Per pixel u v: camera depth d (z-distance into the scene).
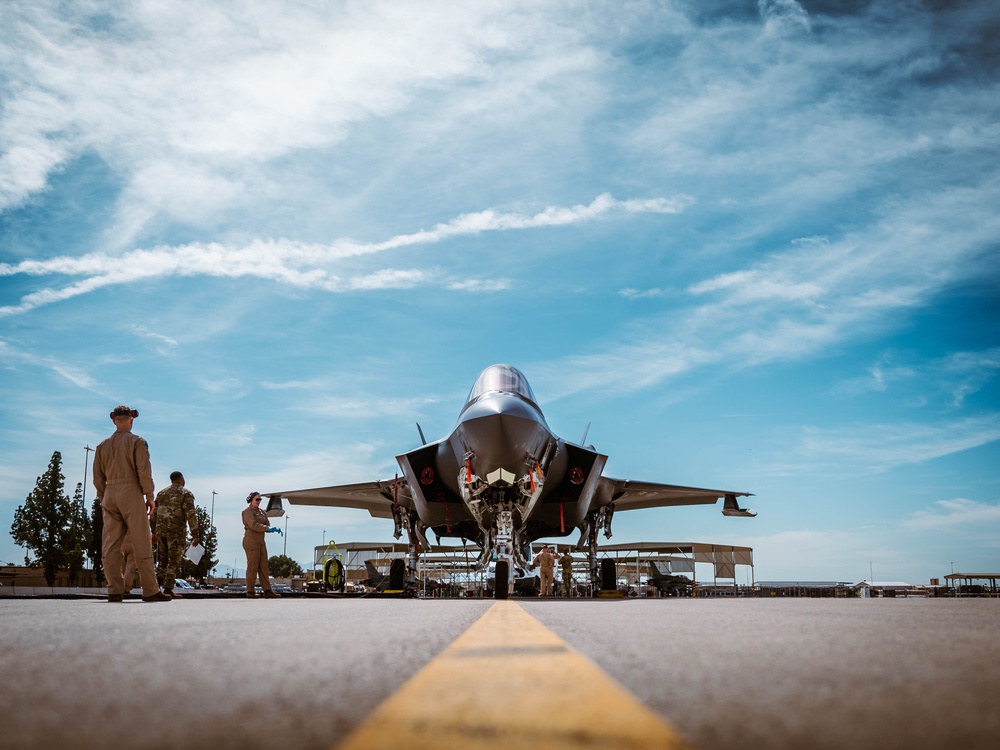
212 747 1.54
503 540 15.75
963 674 2.58
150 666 2.79
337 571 24.66
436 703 1.97
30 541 41.59
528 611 7.29
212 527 63.69
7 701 2.07
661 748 1.48
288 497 25.69
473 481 16.42
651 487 23.56
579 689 2.20
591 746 1.49
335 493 25.08
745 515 25.59
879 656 3.08
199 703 2.04
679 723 1.76
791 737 1.62
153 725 1.76
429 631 4.40
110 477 10.14
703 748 1.52
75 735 1.66
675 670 2.65
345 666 2.79
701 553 39.25
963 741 1.59
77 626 4.79
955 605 9.48
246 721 1.80
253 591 14.12
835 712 1.90
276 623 5.15
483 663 2.80
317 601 11.55
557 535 21.64
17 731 1.70
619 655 3.10
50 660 2.96
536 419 16.52
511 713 1.83
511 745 1.50
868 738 1.62
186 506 14.24
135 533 10.13
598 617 6.00
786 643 3.61
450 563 37.31
